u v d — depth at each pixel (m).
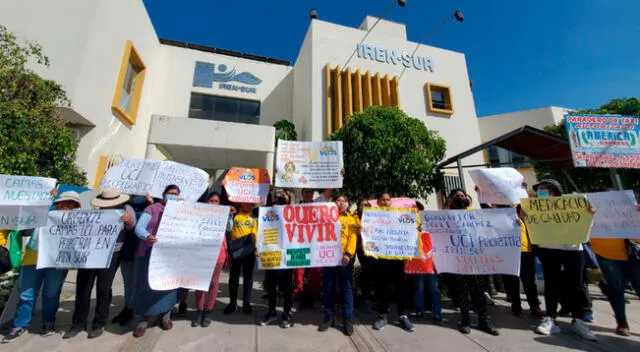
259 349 3.05
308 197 4.37
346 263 3.53
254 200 4.69
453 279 4.55
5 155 4.33
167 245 3.39
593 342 3.28
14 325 3.19
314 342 3.25
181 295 3.96
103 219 3.37
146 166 4.65
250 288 4.13
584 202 3.44
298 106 14.16
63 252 3.25
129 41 9.80
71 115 7.43
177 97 13.48
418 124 6.95
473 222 3.80
